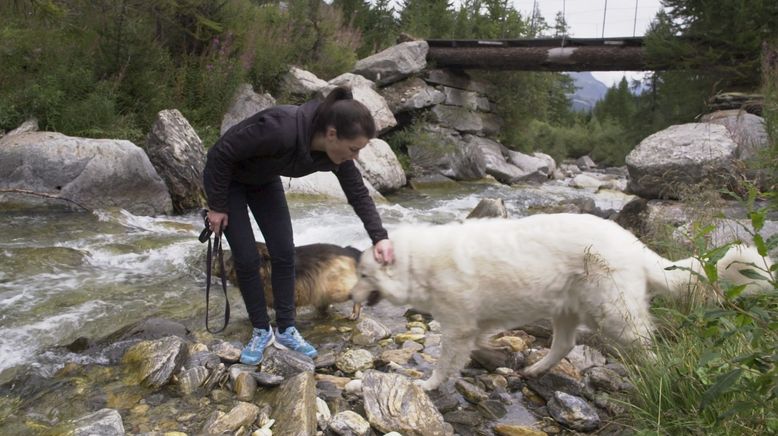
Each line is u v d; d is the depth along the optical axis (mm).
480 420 3109
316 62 15852
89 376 3434
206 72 11938
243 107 12016
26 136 7820
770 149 6023
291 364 3525
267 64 13469
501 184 14992
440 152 14430
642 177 7984
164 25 12031
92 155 7512
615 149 27141
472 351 3729
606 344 3398
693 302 3131
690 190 5875
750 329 2270
